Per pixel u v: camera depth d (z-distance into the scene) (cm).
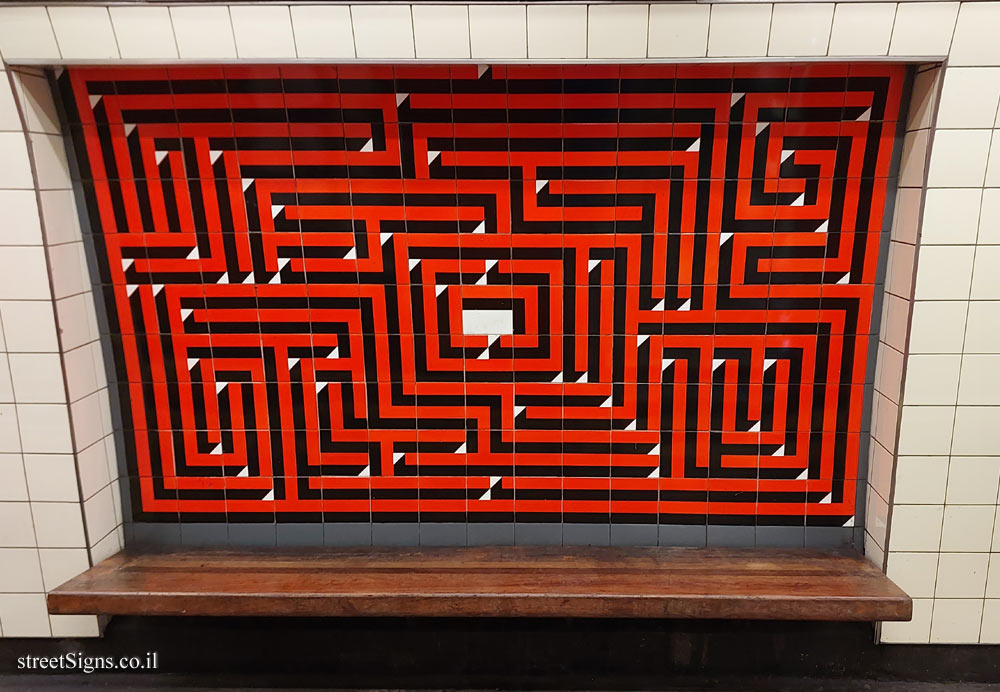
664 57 182
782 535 227
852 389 217
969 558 209
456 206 210
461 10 178
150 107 204
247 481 228
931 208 189
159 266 216
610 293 214
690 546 227
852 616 194
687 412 221
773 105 199
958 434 202
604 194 208
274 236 214
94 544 219
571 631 222
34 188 195
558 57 183
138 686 222
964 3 174
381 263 215
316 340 220
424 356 221
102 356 223
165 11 179
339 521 229
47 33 182
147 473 228
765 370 217
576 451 225
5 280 200
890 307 206
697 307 214
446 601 199
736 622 220
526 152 205
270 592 201
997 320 195
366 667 227
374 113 203
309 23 180
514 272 214
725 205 207
